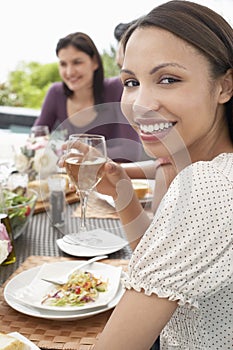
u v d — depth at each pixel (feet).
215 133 3.52
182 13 3.21
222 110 3.51
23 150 7.54
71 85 10.14
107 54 12.80
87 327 3.82
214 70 3.23
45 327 3.81
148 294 2.90
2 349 3.00
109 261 5.01
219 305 3.23
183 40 3.14
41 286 4.35
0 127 13.99
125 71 3.34
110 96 10.15
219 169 3.08
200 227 2.91
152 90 3.22
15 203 5.78
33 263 4.97
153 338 2.93
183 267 2.89
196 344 3.41
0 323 3.87
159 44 3.15
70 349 3.52
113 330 2.91
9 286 4.32
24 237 5.70
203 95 3.23
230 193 2.97
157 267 2.90
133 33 3.29
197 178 3.01
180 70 3.14
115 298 4.20
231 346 3.34
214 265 2.92
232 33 3.30
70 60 10.01
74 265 4.73
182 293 2.91
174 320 3.51
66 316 3.81
